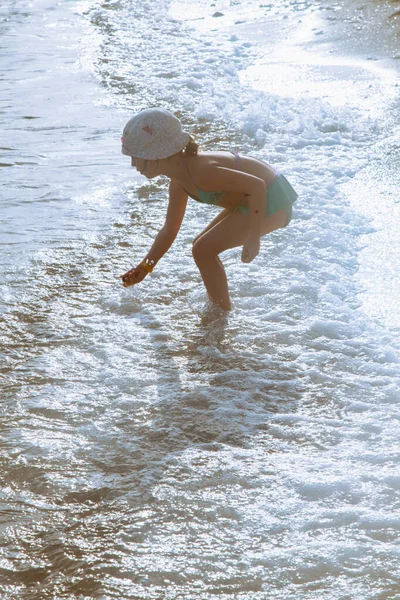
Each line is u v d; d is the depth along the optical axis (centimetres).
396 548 421
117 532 443
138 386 597
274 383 595
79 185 1052
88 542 436
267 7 2089
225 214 696
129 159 1148
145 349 651
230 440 527
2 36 1994
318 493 468
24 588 405
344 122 1214
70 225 921
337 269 780
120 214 952
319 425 539
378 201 939
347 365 616
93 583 406
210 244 666
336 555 418
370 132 1179
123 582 406
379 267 779
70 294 753
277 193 663
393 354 625
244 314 700
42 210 970
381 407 558
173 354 642
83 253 845
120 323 696
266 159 1088
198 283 765
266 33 1827
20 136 1263
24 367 628
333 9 1980
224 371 614
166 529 444
